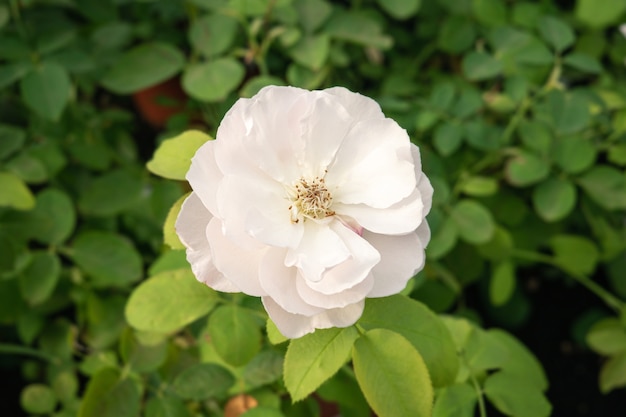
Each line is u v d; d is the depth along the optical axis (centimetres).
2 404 48
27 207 37
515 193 48
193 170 21
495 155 44
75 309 49
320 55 42
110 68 43
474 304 53
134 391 32
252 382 31
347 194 23
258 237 21
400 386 23
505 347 32
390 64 54
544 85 46
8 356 49
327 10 44
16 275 39
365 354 24
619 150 44
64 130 46
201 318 34
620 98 45
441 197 39
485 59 43
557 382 52
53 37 43
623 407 51
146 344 33
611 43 53
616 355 41
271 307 21
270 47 46
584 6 48
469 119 43
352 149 23
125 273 39
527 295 55
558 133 41
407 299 25
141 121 56
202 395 31
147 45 42
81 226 46
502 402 30
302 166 23
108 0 48
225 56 45
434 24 51
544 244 47
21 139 42
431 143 45
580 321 52
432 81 50
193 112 47
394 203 22
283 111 22
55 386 40
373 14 49
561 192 42
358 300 21
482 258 44
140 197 43
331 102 22
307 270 21
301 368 24
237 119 22
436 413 29
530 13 47
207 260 22
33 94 40
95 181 43
